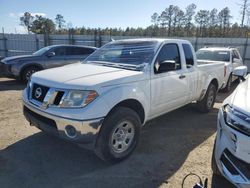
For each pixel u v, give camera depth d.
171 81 4.11
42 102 3.17
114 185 2.91
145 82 3.57
